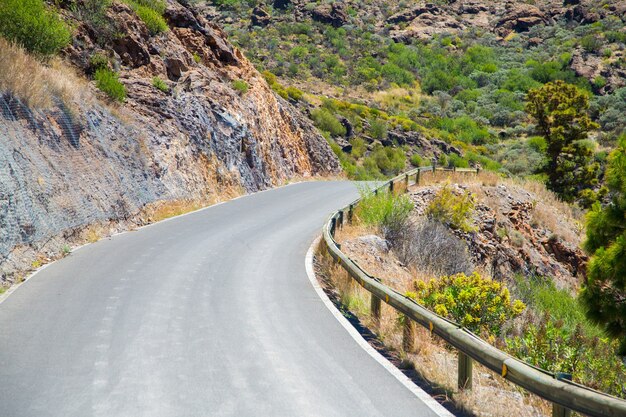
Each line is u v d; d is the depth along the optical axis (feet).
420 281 37.91
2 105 43.62
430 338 30.48
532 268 78.64
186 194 70.28
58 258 40.04
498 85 351.67
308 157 142.20
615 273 40.29
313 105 197.16
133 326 26.37
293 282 37.68
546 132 144.15
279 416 17.66
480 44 434.71
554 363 31.32
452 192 79.87
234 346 24.39
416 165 201.98
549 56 385.09
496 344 32.24
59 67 61.87
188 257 43.16
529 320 37.68
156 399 18.54
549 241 87.15
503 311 35.99
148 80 79.25
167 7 102.58
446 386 21.79
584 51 372.58
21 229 37.81
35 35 59.52
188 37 102.42
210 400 18.66
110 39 78.07
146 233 52.19
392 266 52.39
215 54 108.99
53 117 50.49
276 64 322.14
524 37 448.24
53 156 47.21
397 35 443.32
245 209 72.28
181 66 90.33
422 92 343.05
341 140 185.47
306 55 350.02
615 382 31.76
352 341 26.05
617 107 288.10
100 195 52.03
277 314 29.89
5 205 36.81
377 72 345.72
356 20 462.60
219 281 36.52
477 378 25.16
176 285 34.60
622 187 43.16
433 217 69.92
